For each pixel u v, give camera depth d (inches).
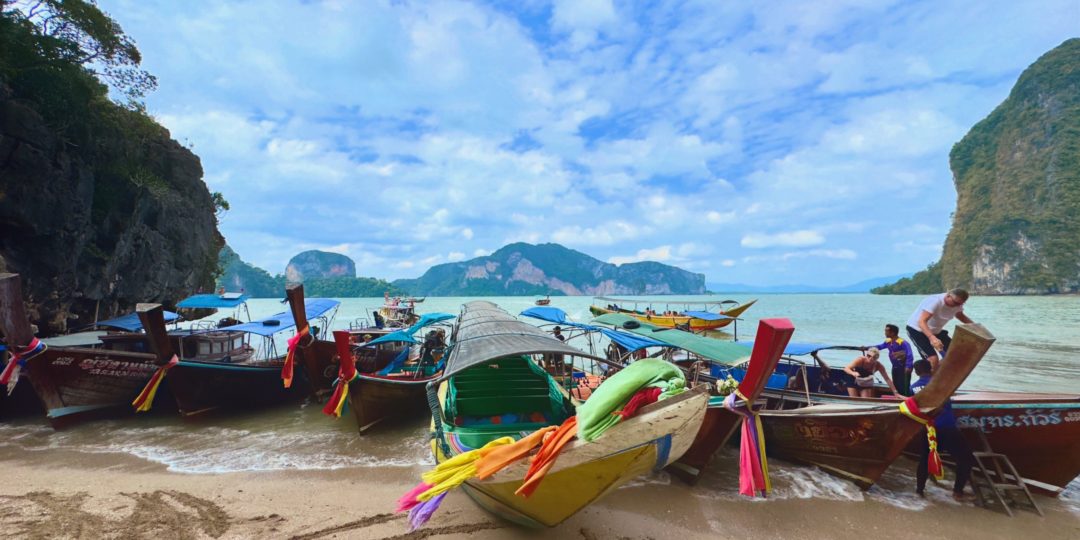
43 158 597.9
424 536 216.1
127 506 244.2
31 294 621.9
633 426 162.4
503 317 423.5
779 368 446.0
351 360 346.9
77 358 372.2
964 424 259.6
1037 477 253.3
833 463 276.7
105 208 745.6
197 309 1085.8
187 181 998.4
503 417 298.0
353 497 258.8
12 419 418.0
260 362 498.3
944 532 224.8
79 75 700.7
